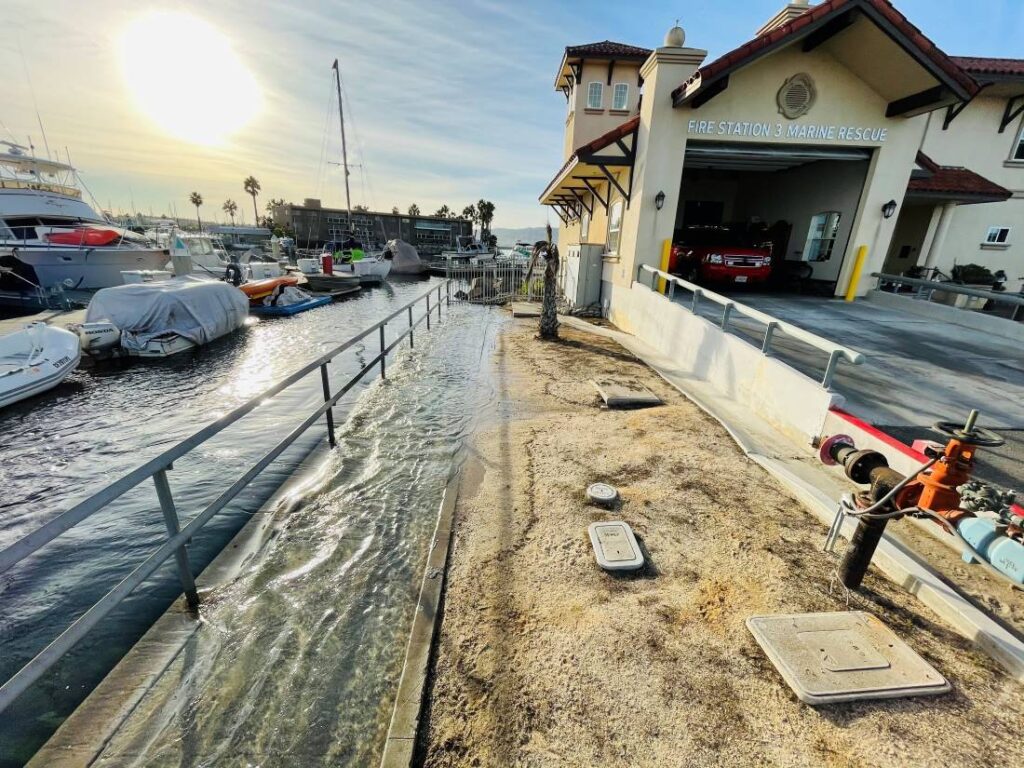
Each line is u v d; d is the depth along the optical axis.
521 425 5.04
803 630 2.16
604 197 12.13
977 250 12.23
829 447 2.63
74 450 5.81
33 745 2.01
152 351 10.49
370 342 11.33
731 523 3.14
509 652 2.15
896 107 7.96
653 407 5.50
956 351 6.06
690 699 1.88
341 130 35.69
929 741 1.70
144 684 2.17
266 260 31.97
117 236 19.88
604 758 1.67
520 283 18.44
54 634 2.81
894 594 2.45
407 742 1.76
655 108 8.10
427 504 3.73
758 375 4.95
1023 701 1.86
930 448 2.17
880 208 8.88
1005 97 11.23
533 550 2.90
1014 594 2.39
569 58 16.95
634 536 2.98
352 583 2.83
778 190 12.05
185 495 4.30
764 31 9.20
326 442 5.04
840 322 7.54
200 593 2.80
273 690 2.12
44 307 16.08
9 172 19.41
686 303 9.02
